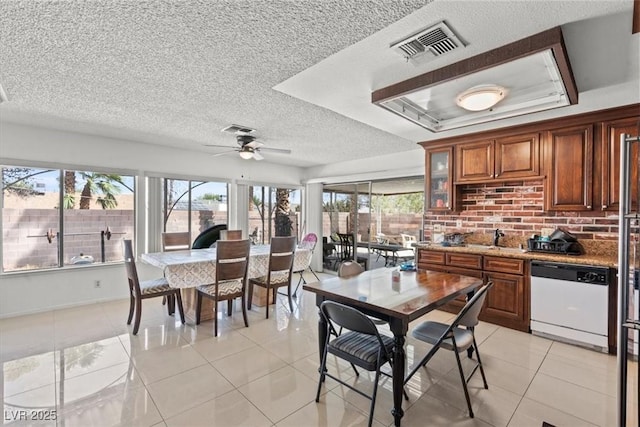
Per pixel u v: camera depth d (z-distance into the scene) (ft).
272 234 21.07
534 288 10.36
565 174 10.62
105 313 12.39
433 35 5.82
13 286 11.98
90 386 7.27
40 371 7.93
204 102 9.46
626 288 4.66
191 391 7.13
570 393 7.11
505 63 6.28
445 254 12.78
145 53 6.48
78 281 13.39
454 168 13.41
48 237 12.94
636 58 6.56
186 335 10.30
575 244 10.55
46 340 9.78
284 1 4.74
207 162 17.48
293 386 7.37
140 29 5.58
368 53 6.47
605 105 9.34
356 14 5.03
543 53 5.99
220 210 18.15
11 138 11.83
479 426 6.00
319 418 6.23
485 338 10.13
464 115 10.55
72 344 9.51
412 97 8.92
